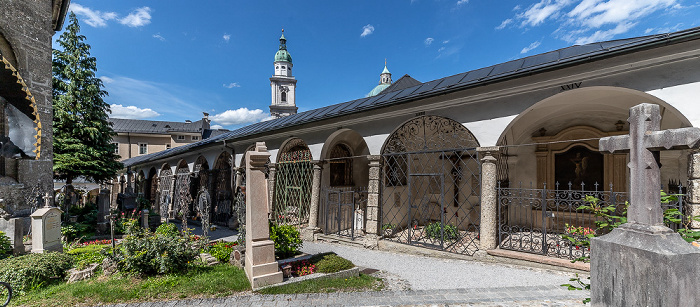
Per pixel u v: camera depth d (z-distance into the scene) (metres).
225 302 4.54
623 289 2.53
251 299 4.66
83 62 17.00
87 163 15.52
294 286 5.21
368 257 8.04
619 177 9.52
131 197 14.58
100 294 4.77
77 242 9.59
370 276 6.22
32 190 9.41
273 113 52.50
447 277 6.25
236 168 14.32
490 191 7.30
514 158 11.17
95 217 12.87
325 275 5.79
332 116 10.04
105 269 5.84
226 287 5.08
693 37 4.72
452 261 7.47
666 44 4.98
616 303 2.59
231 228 13.48
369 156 9.54
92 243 9.70
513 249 7.26
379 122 9.43
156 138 41.03
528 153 11.12
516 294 4.69
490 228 7.31
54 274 5.85
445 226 9.30
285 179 12.81
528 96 6.79
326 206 10.77
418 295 4.77
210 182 15.70
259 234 5.44
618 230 2.72
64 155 15.05
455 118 7.91
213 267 6.38
